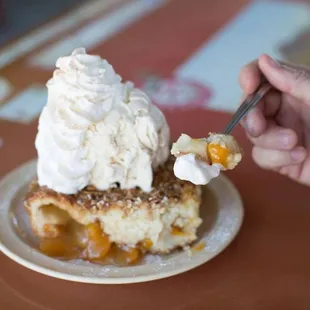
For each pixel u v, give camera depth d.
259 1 1.10
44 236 0.55
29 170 0.61
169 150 0.58
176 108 0.76
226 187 0.59
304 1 1.10
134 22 1.00
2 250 0.52
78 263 0.53
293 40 0.94
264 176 0.64
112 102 0.54
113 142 0.53
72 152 0.53
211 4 1.08
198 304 0.49
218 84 0.82
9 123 0.72
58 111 0.54
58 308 0.49
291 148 0.58
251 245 0.55
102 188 0.55
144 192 0.55
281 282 0.51
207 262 0.53
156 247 0.54
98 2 1.08
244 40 0.94
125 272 0.50
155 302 0.49
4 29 1.34
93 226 0.54
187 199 0.54
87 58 0.55
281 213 0.59
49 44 0.91
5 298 0.50
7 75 0.83
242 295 0.50
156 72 0.85
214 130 0.71
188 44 0.93
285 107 0.63
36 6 1.51
